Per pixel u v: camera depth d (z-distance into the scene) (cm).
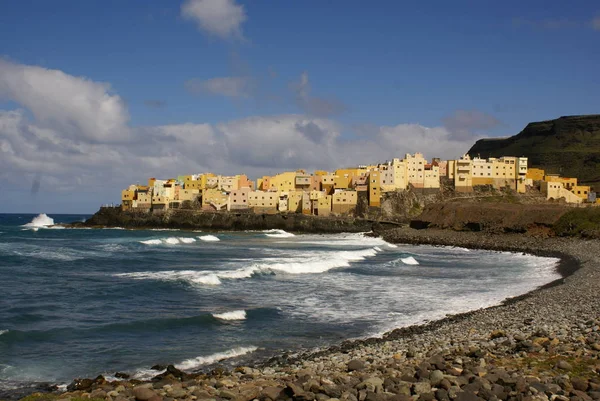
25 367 2708
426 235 13625
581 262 7431
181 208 19250
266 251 9969
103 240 12594
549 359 2164
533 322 3194
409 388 1759
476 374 1898
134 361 2839
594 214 11188
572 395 1631
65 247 9981
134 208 19388
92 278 5681
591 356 2177
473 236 12650
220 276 5753
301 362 2706
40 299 4428
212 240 13488
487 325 3362
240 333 3466
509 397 1641
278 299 4694
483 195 19050
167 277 5725
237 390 1917
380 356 2659
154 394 1820
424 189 19175
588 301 3894
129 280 5525
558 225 11462
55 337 3250
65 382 2503
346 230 17338
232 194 19262
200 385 2053
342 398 1686
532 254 9731
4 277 5694
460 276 6469
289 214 18225
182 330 3503
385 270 7025
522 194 19275
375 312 4188
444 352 2516
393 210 18188
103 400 1848
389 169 19075
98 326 3522
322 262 7200
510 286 5612
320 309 4278
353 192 18600
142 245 11162
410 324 3775
